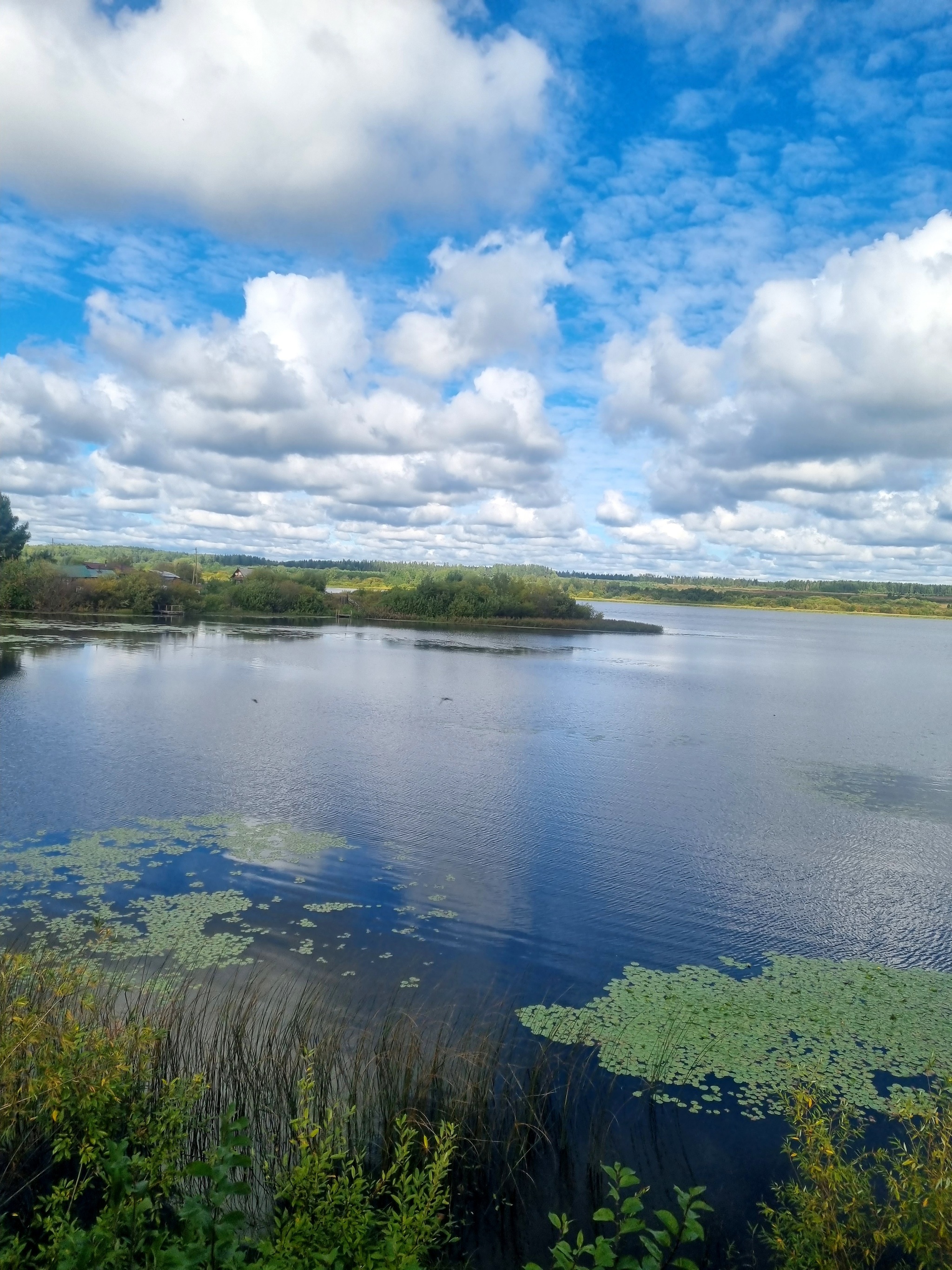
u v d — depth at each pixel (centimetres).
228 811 1892
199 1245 444
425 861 1633
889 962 1284
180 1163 677
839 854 1811
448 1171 711
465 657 5912
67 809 1848
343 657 5512
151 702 3272
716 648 8450
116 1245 465
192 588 9225
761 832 1950
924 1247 545
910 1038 1052
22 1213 630
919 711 4197
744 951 1303
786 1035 1048
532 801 2123
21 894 1367
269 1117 766
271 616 9544
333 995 1072
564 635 9106
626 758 2714
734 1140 825
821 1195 616
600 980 1176
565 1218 501
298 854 1630
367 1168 709
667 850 1789
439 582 10850
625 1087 909
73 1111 643
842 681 5650
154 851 1602
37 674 3903
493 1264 649
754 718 3716
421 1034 973
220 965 1145
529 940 1297
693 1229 487
